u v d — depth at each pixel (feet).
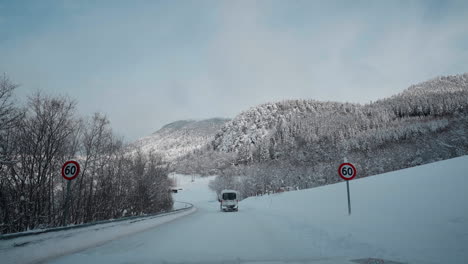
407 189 33.14
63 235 21.61
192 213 83.41
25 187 40.11
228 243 24.21
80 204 56.70
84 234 24.09
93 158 60.80
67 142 51.67
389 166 222.69
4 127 34.99
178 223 45.78
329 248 21.22
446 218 21.06
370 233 23.34
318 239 25.05
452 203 23.40
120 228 31.12
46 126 44.39
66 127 48.03
